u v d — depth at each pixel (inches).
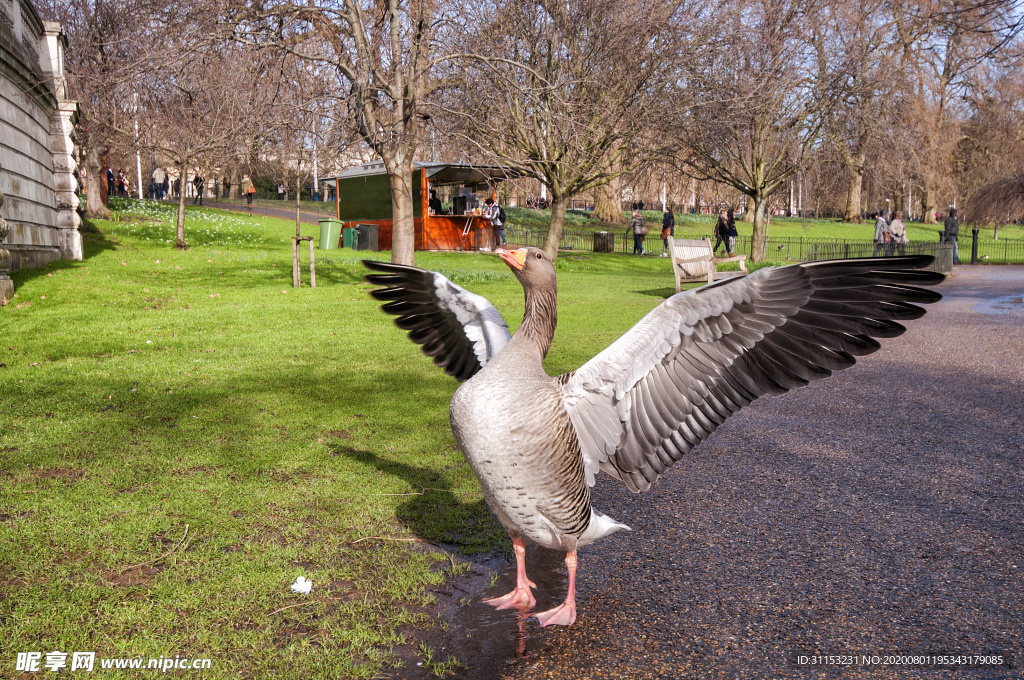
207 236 1019.3
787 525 181.9
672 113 844.0
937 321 506.6
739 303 122.3
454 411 130.0
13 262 544.1
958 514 185.6
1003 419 267.0
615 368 128.5
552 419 126.8
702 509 193.3
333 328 419.2
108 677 118.3
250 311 464.8
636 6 807.7
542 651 130.3
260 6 621.3
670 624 138.6
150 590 143.3
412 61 649.6
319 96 609.3
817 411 285.6
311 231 1232.8
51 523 167.8
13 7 556.4
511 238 1314.0
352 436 240.8
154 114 852.0
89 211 1112.2
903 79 1032.8
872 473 216.1
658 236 1566.2
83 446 219.0
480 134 764.6
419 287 160.4
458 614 142.9
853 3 967.0
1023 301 616.4
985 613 139.7
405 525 179.3
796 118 1011.3
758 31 919.0
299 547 164.1
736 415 282.7
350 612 140.6
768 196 1131.9
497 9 787.4
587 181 948.6
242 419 251.6
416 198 1053.8
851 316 117.3
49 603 136.9
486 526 182.2
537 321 135.4
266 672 122.1
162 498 185.3
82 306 477.7
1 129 522.0
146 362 329.1
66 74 802.2
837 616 140.0
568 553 141.0
